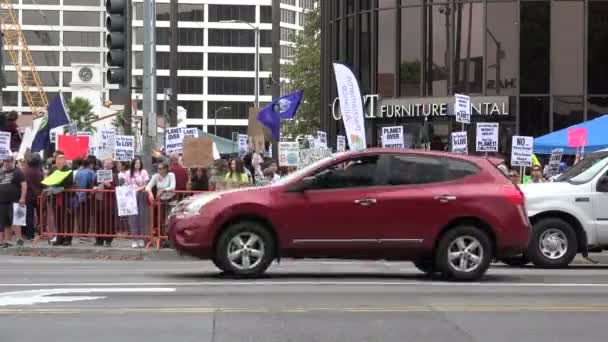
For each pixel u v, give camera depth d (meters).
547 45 32.22
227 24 118.94
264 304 10.16
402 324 8.88
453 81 33.03
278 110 24.20
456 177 12.82
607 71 31.98
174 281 12.53
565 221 15.72
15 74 121.50
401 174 12.77
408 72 34.09
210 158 19.09
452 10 33.03
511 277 13.55
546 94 32.19
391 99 34.47
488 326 8.80
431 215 12.60
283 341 7.99
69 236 18.84
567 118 32.12
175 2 33.50
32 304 10.14
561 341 8.08
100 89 99.25
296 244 12.55
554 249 15.66
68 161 20.81
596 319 9.27
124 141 20.59
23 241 19.50
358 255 12.68
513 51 32.31
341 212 12.55
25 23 124.44
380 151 12.82
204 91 118.75
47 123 23.34
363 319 9.16
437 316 9.38
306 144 36.72
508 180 13.00
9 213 18.84
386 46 34.66
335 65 21.09
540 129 32.22
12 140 23.11
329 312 9.59
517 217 12.77
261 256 12.73
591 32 32.00
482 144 20.83
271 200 12.58
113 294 11.02
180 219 12.80
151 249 17.77
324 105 39.91
